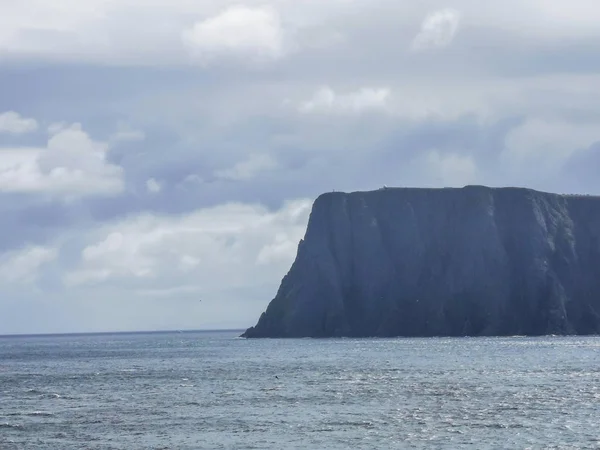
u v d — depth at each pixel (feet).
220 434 223.92
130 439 219.20
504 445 201.36
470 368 412.36
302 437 216.95
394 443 206.18
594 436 211.20
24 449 207.72
